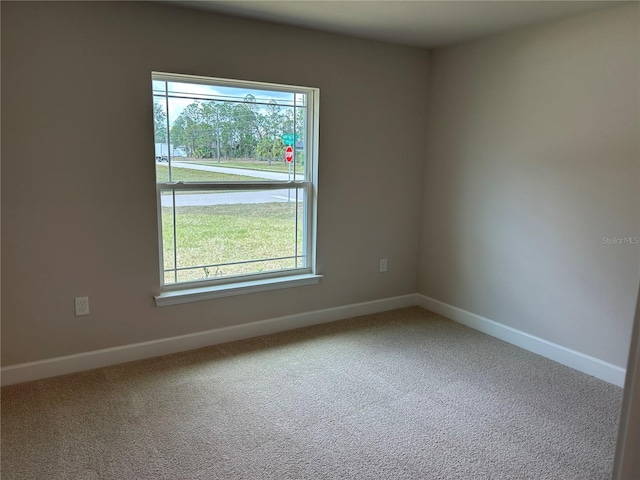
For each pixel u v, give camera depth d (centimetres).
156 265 288
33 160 244
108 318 278
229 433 214
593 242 273
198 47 279
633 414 144
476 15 274
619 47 251
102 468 189
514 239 319
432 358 300
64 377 265
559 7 257
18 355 256
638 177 249
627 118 251
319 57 322
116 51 257
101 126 259
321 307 360
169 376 269
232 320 321
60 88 246
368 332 344
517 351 313
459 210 360
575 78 273
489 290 341
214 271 317
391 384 264
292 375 273
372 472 189
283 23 300
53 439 207
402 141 374
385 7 263
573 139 278
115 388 254
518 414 234
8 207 242
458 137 355
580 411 237
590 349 279
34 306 256
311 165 344
